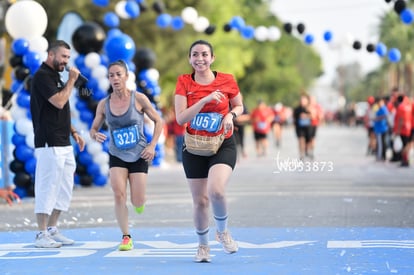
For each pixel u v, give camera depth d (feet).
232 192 110.63
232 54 311.88
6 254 59.93
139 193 60.49
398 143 168.14
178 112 52.75
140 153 60.13
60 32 128.26
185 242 65.21
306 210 87.56
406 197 101.30
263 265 53.52
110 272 51.72
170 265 54.08
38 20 107.14
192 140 52.31
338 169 156.66
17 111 105.91
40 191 62.80
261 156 215.72
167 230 72.64
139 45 239.09
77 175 122.21
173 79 270.26
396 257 56.34
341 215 82.74
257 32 169.89
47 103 62.34
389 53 172.14
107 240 66.85
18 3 108.17
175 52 244.22
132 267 53.52
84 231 72.64
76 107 120.67
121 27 231.91
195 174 53.57
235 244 55.67
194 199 54.34
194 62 52.75
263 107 216.95
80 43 120.78
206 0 250.16
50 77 62.23
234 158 53.26
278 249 60.64
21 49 106.52
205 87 52.95
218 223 54.29
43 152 62.49
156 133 60.39
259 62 508.94
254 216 82.43
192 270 51.96
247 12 472.44
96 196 107.34
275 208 89.81
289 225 75.20
